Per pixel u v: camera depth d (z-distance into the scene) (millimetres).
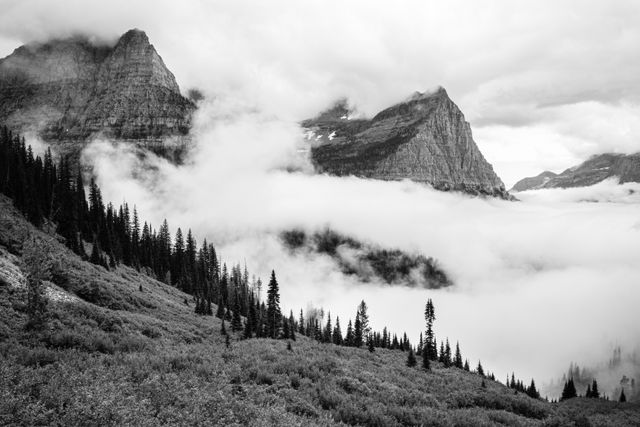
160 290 93875
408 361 55062
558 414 29344
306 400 18547
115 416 11758
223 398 14898
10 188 79750
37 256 27750
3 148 89938
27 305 28625
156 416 12938
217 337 59344
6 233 53594
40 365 18359
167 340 39750
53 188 95250
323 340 111812
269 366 23844
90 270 66438
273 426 13812
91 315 35062
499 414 24812
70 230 81125
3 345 20500
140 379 16812
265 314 110312
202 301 82688
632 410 49875
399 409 20172
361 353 57031
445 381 40781
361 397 21109
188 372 18906
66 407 12266
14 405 11797
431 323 80125
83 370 17297
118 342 26781
